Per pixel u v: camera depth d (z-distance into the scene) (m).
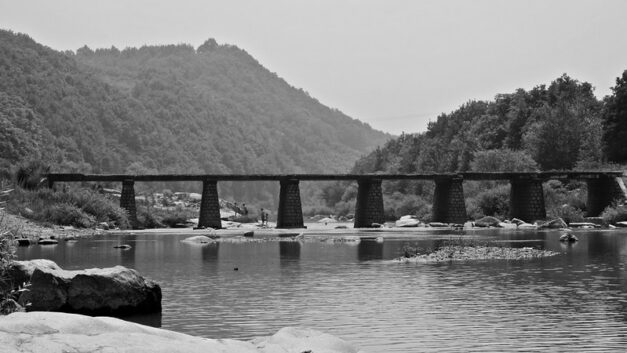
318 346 17.44
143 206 141.00
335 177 122.88
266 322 30.28
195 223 135.00
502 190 137.50
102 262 54.06
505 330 28.52
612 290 38.59
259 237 89.94
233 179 120.69
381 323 30.06
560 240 75.75
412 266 51.03
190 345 14.80
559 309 32.97
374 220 123.88
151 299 31.95
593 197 127.94
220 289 40.00
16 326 14.69
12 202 94.12
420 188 191.00
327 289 39.75
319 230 112.50
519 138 194.75
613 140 152.88
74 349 13.77
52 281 28.45
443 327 29.19
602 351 25.02
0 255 26.97
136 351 13.96
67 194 107.12
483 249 62.16
